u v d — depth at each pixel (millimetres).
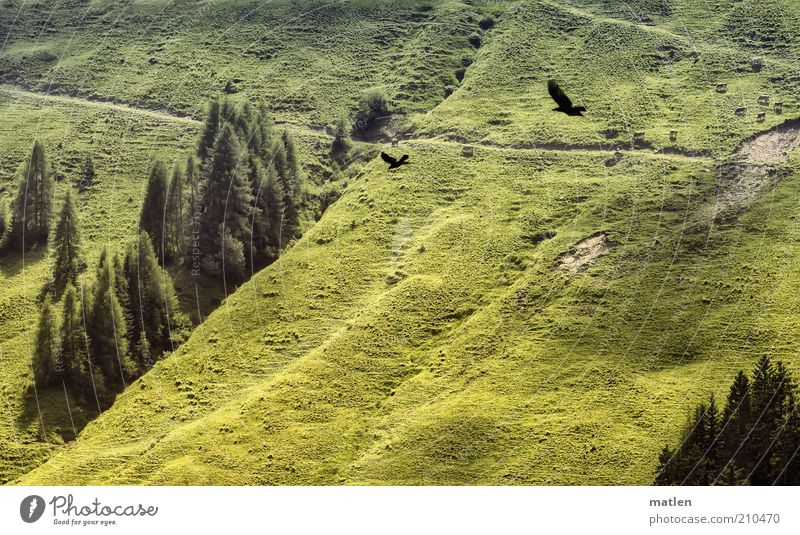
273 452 91500
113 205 136125
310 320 111125
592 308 102750
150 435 98500
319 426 94188
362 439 91938
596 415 88500
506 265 113000
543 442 86125
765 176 119500
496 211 122625
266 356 107250
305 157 140000
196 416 100125
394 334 105000
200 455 92438
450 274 112938
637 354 95625
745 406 81875
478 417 90000
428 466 85938
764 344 94125
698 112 135375
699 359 94000
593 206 119375
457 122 141500
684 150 128250
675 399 88938
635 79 144500
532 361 96812
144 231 117562
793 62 143375
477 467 84938
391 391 98125
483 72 151625
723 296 101500
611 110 138750
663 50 149625
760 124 130375
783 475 77375
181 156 146250
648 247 110375
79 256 123938
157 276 115875
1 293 121688
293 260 120438
